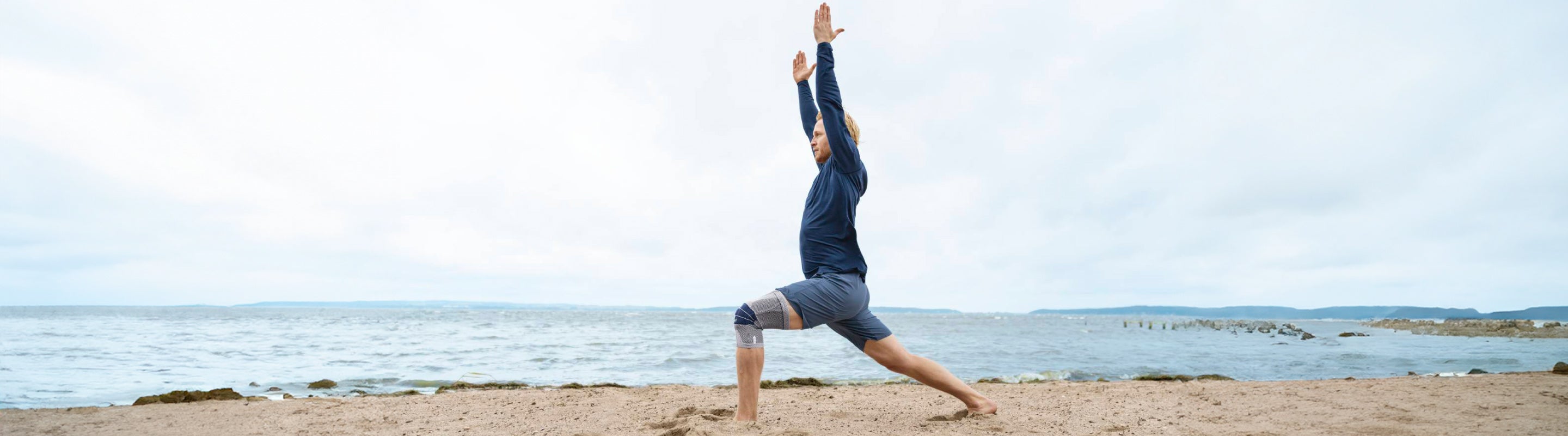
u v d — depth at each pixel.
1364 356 15.71
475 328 40.19
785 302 3.09
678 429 3.00
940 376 3.53
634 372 11.36
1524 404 3.71
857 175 3.22
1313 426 3.23
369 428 3.55
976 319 134.62
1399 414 3.45
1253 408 3.90
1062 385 5.66
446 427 3.57
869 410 3.97
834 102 3.17
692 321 81.75
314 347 18.05
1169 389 5.13
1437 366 12.57
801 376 10.83
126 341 20.56
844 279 3.09
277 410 4.20
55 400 7.03
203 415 3.98
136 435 3.39
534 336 27.22
